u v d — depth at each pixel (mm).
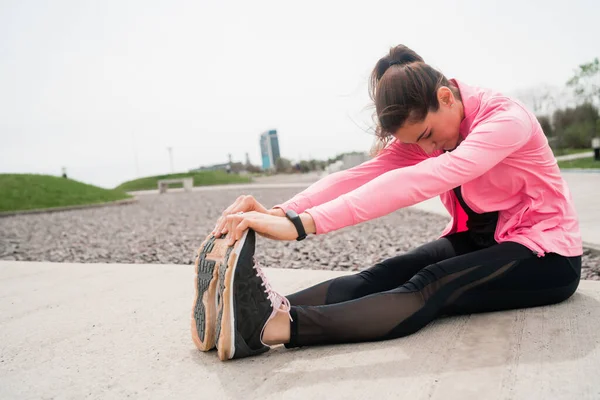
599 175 10266
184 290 2586
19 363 1606
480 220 1792
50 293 2695
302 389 1252
